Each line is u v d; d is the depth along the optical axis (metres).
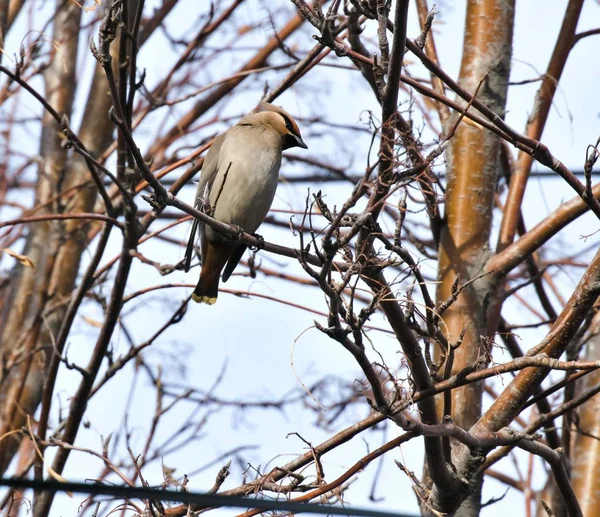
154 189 8.34
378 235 7.80
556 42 11.55
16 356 12.35
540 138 11.39
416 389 8.05
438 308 7.94
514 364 7.70
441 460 8.23
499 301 10.55
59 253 14.44
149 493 6.04
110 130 15.29
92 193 14.76
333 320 7.56
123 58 9.57
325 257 7.41
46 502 9.88
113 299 11.05
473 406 10.00
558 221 10.34
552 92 11.39
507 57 11.47
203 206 8.91
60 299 13.98
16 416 13.51
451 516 8.51
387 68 8.14
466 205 10.93
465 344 10.20
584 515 10.74
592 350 11.48
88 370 11.09
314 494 7.91
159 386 11.27
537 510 11.70
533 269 11.50
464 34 11.72
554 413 9.02
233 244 11.02
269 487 8.12
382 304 7.90
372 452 8.15
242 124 11.80
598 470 10.84
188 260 11.02
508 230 11.02
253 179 11.37
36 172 15.67
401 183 7.95
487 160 11.09
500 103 11.30
